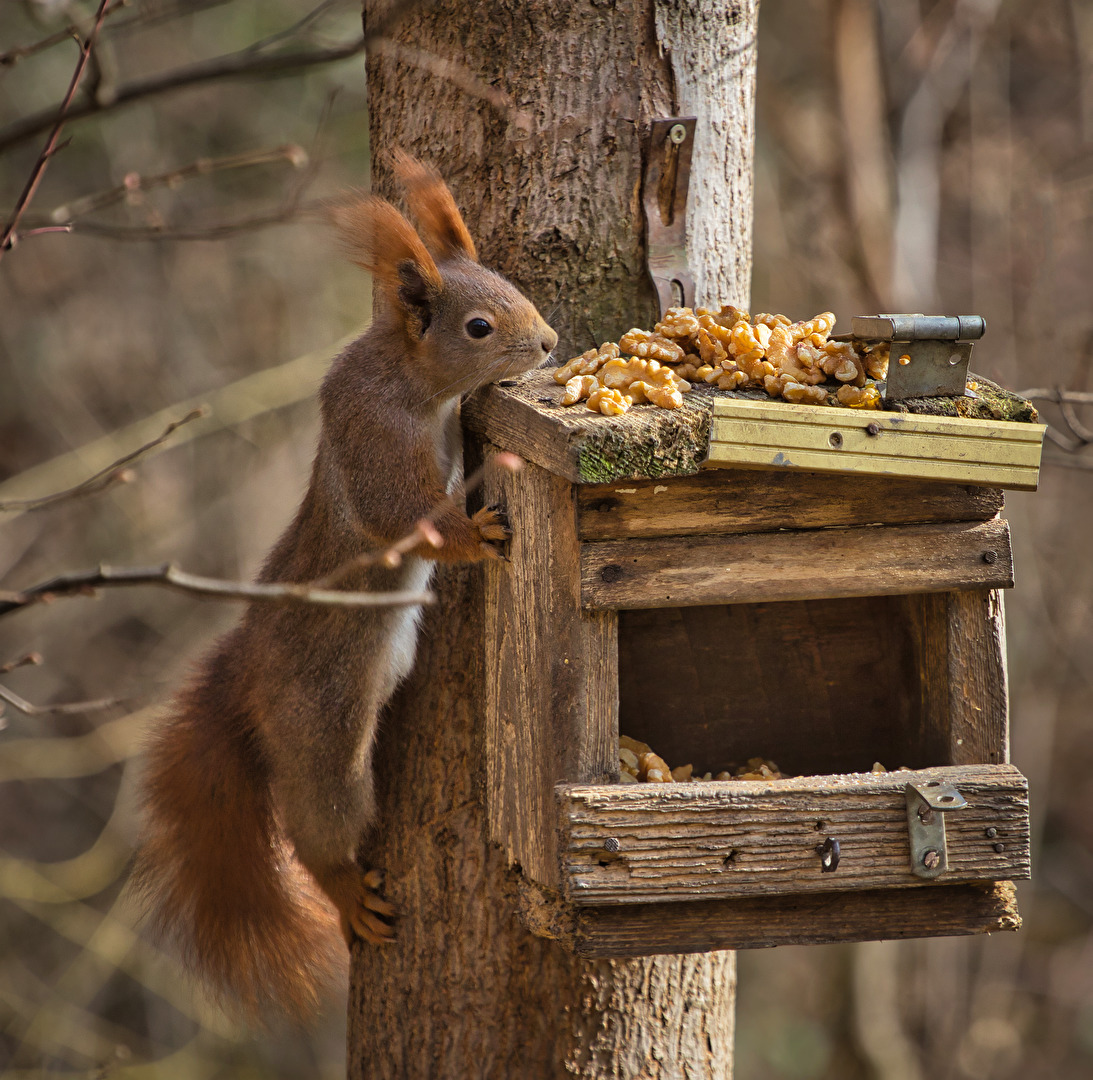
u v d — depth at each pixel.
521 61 6.91
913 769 6.44
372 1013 7.25
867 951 16.42
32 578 17.33
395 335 7.03
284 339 17.64
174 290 17.89
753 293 16.66
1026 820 5.98
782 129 16.67
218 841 7.64
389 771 7.27
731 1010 7.60
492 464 6.62
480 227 7.08
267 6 17.58
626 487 5.89
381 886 7.25
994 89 16.56
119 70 17.06
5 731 16.98
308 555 7.36
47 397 18.12
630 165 6.96
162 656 17.11
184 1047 16.58
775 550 6.03
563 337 7.02
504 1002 6.95
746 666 6.93
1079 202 15.77
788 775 6.95
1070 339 14.77
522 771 6.28
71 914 16.16
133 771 15.83
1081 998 17.56
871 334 6.01
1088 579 16.64
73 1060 16.00
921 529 6.18
